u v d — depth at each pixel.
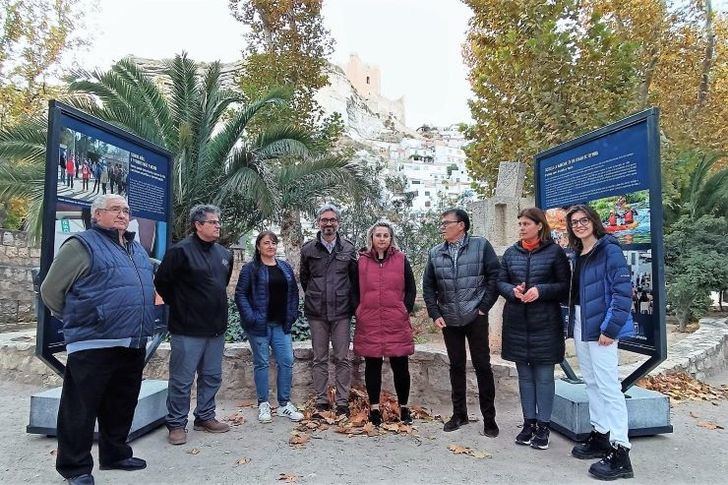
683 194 11.67
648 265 3.72
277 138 9.25
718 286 8.58
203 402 4.15
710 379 6.40
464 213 4.16
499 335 6.29
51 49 15.90
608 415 3.31
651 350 3.66
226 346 5.32
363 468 3.39
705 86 15.56
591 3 12.84
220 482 3.17
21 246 11.78
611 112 8.73
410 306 4.38
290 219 11.94
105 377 3.13
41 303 3.59
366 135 96.56
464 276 4.05
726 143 15.10
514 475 3.28
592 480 3.19
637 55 10.88
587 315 3.44
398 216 15.38
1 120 14.98
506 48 9.41
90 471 3.10
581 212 3.53
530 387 3.87
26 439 3.90
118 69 9.16
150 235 4.70
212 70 9.25
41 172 8.48
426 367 5.21
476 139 11.28
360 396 5.00
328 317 4.48
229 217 10.13
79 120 3.81
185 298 3.94
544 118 8.77
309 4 14.63
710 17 15.05
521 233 3.90
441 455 3.64
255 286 4.48
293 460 3.54
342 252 4.54
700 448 3.74
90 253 3.08
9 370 5.95
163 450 3.73
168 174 5.01
